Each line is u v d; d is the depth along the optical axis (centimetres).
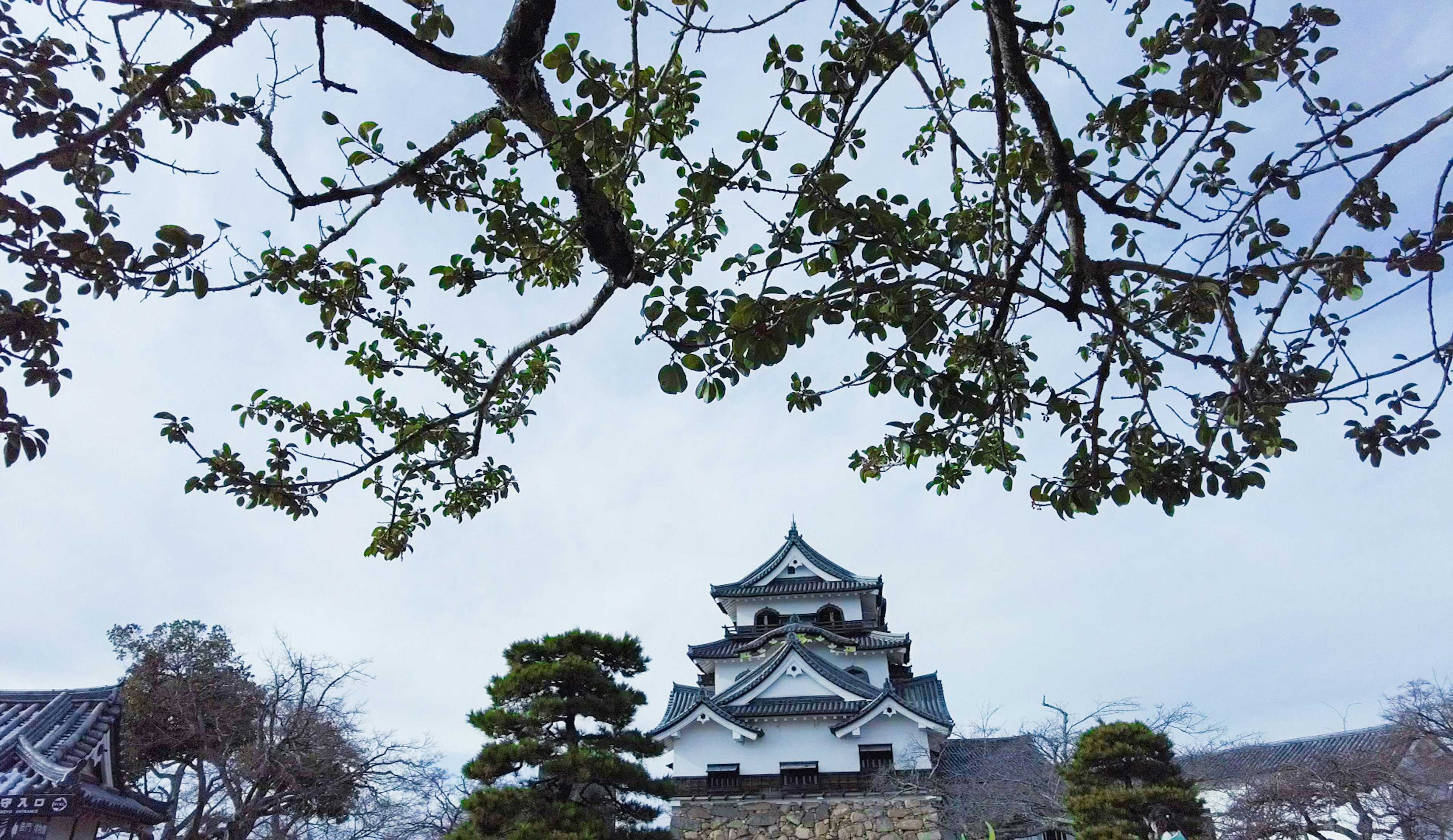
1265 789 2355
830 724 2881
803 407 515
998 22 359
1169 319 475
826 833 2672
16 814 1628
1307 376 417
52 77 398
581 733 1944
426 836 3075
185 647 2939
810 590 3512
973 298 407
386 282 670
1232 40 341
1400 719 2309
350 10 357
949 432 552
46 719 1961
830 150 380
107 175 441
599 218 487
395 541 809
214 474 641
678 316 356
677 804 2747
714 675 3519
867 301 379
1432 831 2152
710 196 384
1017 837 2738
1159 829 2094
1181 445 470
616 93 467
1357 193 353
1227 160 412
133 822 2027
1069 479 502
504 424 800
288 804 2520
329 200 436
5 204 360
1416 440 433
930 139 591
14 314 379
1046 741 2738
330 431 719
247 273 469
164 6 328
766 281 381
